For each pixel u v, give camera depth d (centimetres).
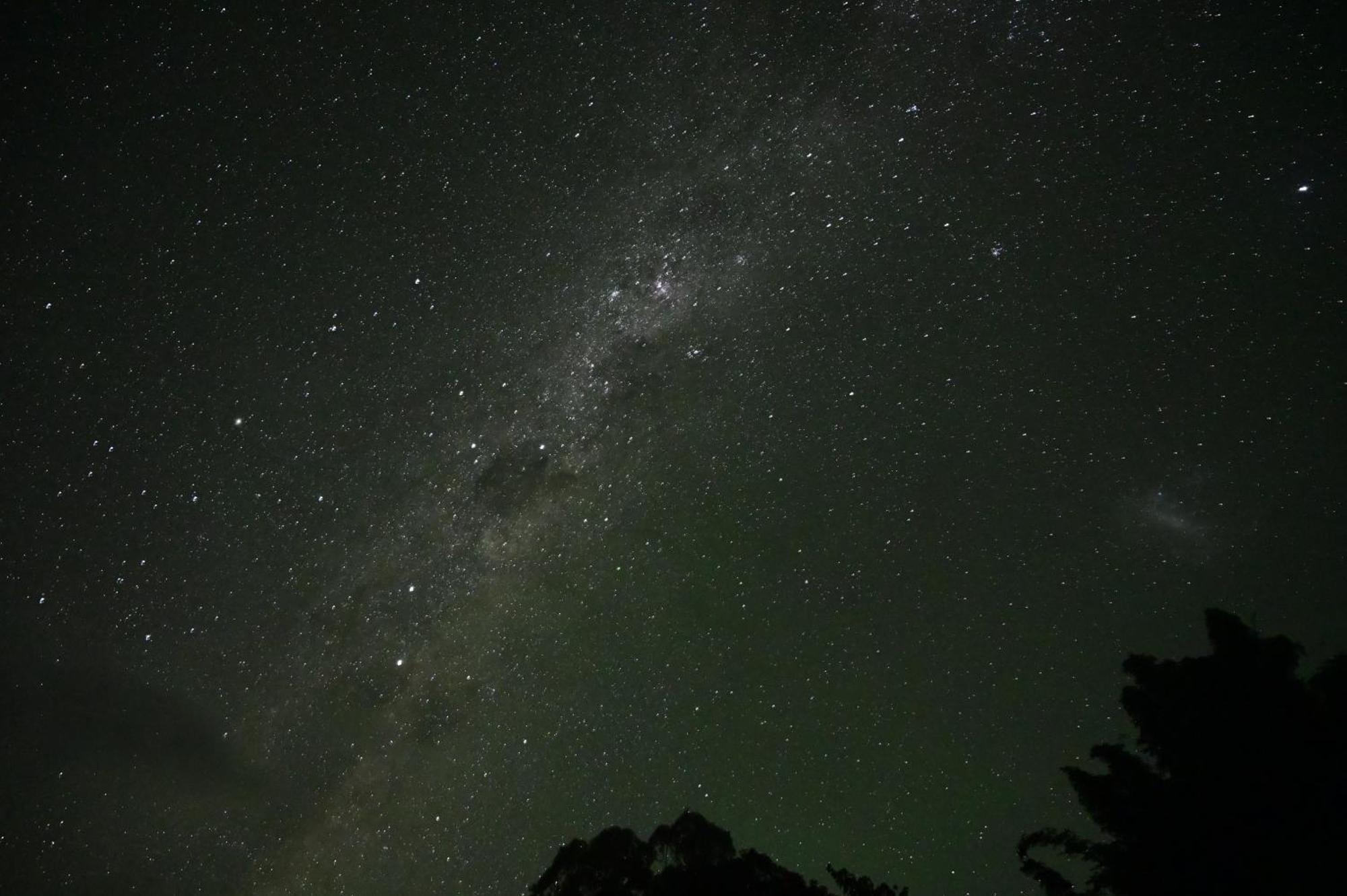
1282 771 385
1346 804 371
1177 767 408
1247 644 413
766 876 429
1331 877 364
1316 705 393
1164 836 397
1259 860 376
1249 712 400
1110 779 423
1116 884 405
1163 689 422
